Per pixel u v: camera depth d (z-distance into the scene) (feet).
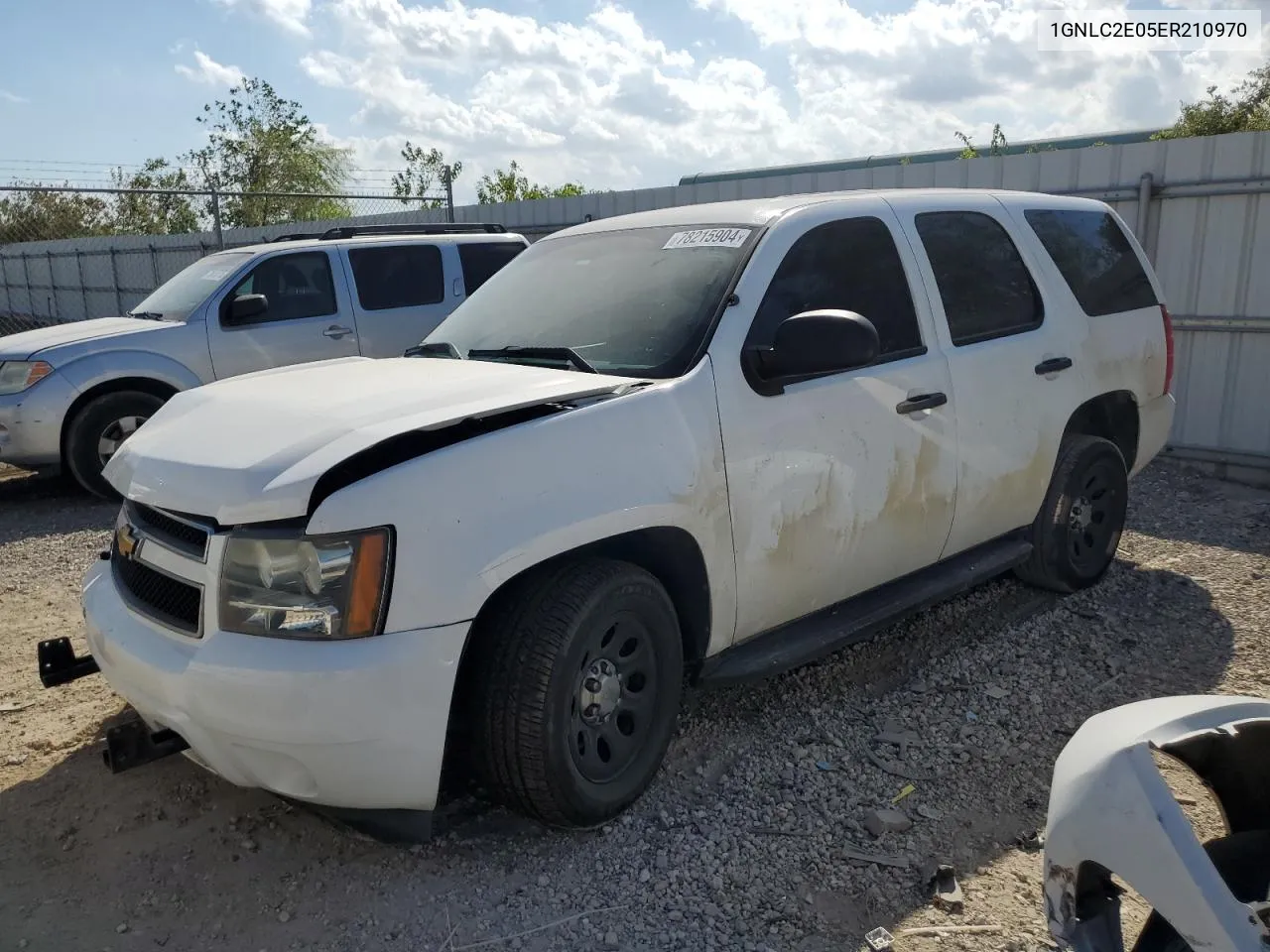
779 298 11.86
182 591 9.40
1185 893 5.97
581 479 9.68
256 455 9.20
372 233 32.22
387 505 8.69
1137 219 26.21
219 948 8.81
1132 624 15.57
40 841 10.44
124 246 69.46
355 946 8.78
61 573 19.83
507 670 9.41
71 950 8.81
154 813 10.87
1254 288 24.70
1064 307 15.72
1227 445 25.62
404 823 9.25
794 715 12.87
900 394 12.76
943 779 11.35
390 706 8.58
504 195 95.14
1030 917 9.02
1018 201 15.99
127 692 9.80
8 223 92.02
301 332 27.84
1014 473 14.60
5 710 13.39
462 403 9.68
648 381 10.77
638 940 8.76
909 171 30.22
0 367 25.81
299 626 8.59
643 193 37.99
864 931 8.88
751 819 10.58
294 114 100.48
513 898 9.34
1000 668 14.12
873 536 12.60
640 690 10.59
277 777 8.86
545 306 12.94
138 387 26.25
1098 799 6.56
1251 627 15.33
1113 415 17.15
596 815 10.09
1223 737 6.95
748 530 11.14
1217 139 24.71
